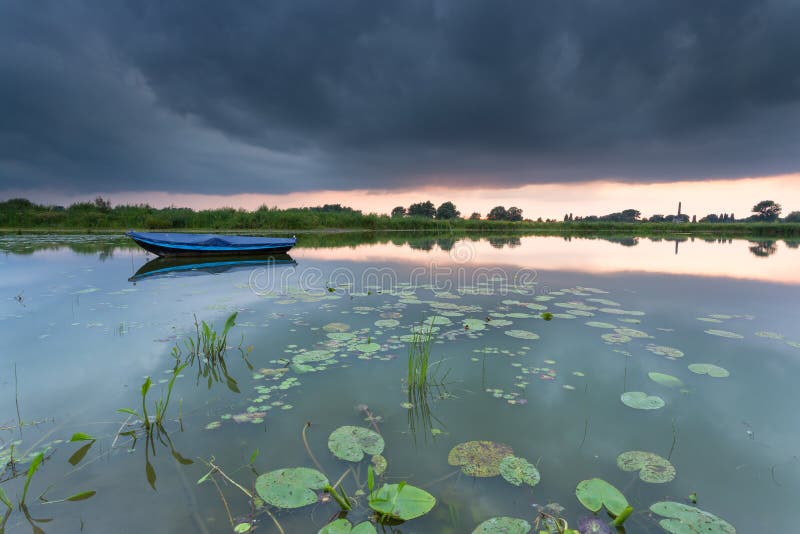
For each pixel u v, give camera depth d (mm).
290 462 1893
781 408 2420
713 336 3748
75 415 2309
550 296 5496
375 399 2531
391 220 29141
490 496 1663
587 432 2160
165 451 1977
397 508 1508
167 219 20688
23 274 6887
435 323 4148
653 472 1810
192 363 3080
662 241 17844
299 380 2797
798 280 6793
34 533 1470
